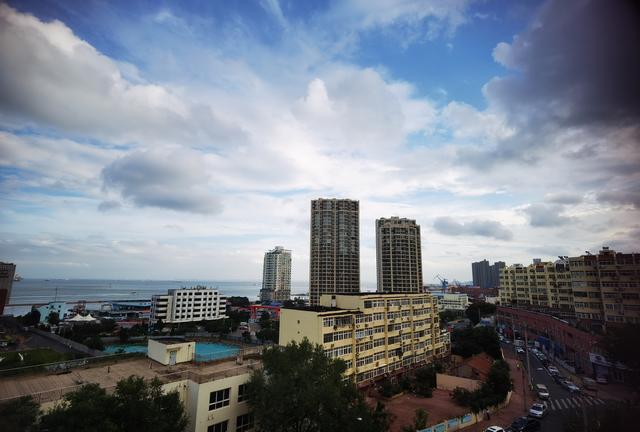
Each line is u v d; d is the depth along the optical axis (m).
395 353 65.75
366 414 28.19
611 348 43.84
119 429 20.25
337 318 54.53
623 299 69.81
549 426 44.12
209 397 29.98
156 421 21.94
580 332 69.19
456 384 61.41
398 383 61.53
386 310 65.38
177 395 25.06
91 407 19.98
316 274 168.00
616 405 36.19
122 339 103.81
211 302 161.75
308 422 29.89
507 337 122.94
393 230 160.62
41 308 149.25
